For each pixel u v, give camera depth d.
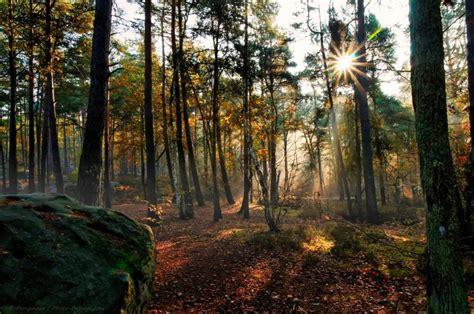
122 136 26.98
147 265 4.00
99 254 3.55
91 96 6.50
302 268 7.56
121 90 22.42
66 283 2.96
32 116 16.09
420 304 5.15
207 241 10.74
